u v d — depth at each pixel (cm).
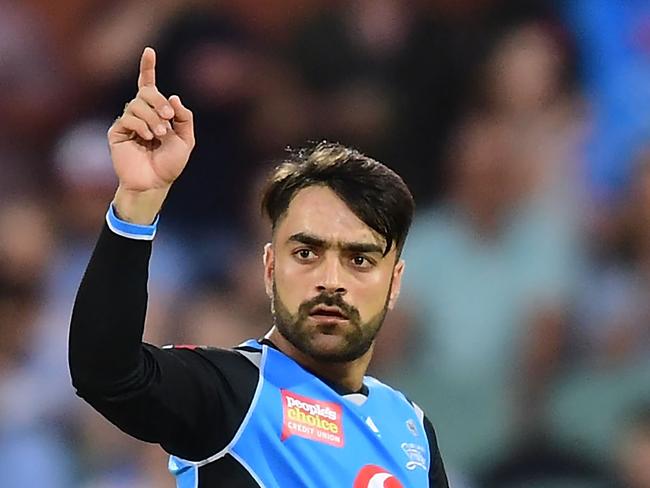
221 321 1981
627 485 1891
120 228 756
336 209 871
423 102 2241
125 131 773
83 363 744
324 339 873
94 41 2333
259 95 2255
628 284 2002
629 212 2053
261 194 931
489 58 2244
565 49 2227
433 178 2186
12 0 2391
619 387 1933
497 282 1997
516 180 2098
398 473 903
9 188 2205
